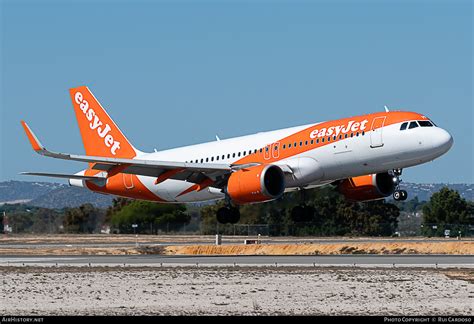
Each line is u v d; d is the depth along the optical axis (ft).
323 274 231.30
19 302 181.98
